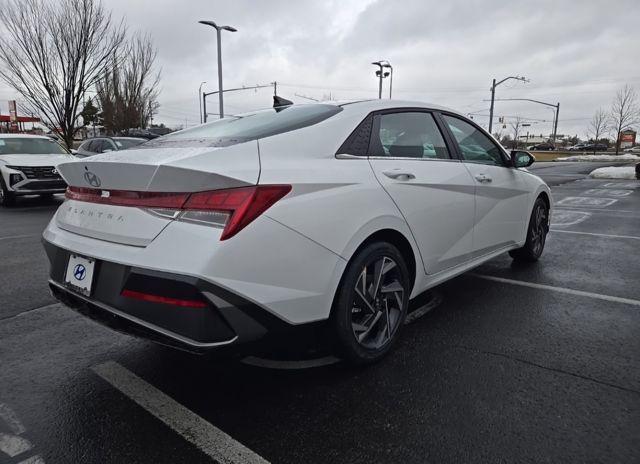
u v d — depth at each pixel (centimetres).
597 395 247
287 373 277
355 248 258
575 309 375
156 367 288
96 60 1697
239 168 221
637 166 1842
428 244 320
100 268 231
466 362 287
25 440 217
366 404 244
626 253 564
